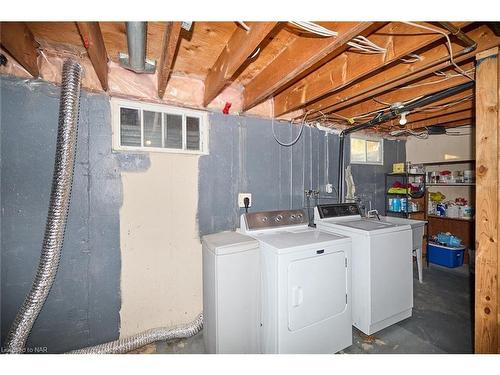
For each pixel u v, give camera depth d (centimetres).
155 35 149
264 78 192
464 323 220
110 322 188
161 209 204
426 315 234
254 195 250
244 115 243
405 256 225
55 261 150
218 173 229
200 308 218
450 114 293
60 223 151
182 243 212
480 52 144
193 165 217
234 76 205
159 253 204
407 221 298
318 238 191
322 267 178
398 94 224
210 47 164
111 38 154
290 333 164
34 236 164
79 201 177
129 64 169
